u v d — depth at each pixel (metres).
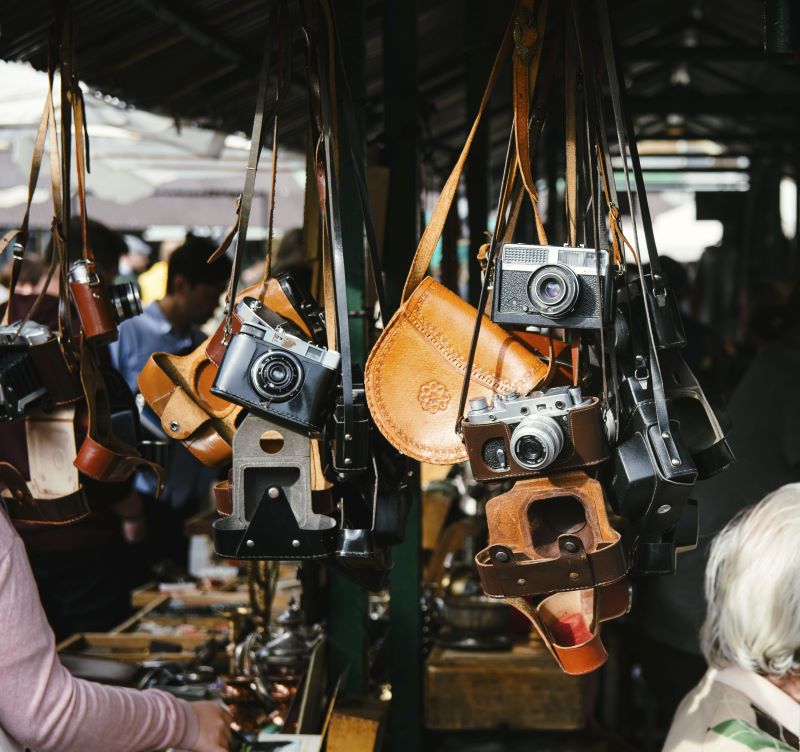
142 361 4.59
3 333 1.84
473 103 3.69
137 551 5.14
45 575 4.15
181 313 4.63
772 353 3.12
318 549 1.61
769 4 1.72
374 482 1.72
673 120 12.44
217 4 2.87
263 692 2.57
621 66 1.56
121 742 1.71
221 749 1.89
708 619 1.79
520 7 1.57
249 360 1.57
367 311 2.40
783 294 5.20
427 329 1.60
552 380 1.65
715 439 1.69
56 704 1.61
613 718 3.67
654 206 12.31
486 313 1.62
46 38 2.60
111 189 7.24
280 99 1.76
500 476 1.44
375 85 4.43
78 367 1.91
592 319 1.47
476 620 3.04
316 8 1.73
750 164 11.09
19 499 2.01
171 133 5.70
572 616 1.77
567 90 1.64
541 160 6.48
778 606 1.64
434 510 3.82
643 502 1.49
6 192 7.03
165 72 3.37
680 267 4.95
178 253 4.58
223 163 7.44
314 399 1.56
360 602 2.55
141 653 3.36
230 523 1.64
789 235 11.87
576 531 1.53
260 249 8.88
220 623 3.73
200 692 2.72
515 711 2.86
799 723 1.67
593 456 1.44
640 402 1.50
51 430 1.99
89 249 1.92
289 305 1.76
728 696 1.72
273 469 1.65
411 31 2.80
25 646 1.59
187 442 1.85
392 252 2.74
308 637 2.63
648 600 3.19
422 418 1.59
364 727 2.32
